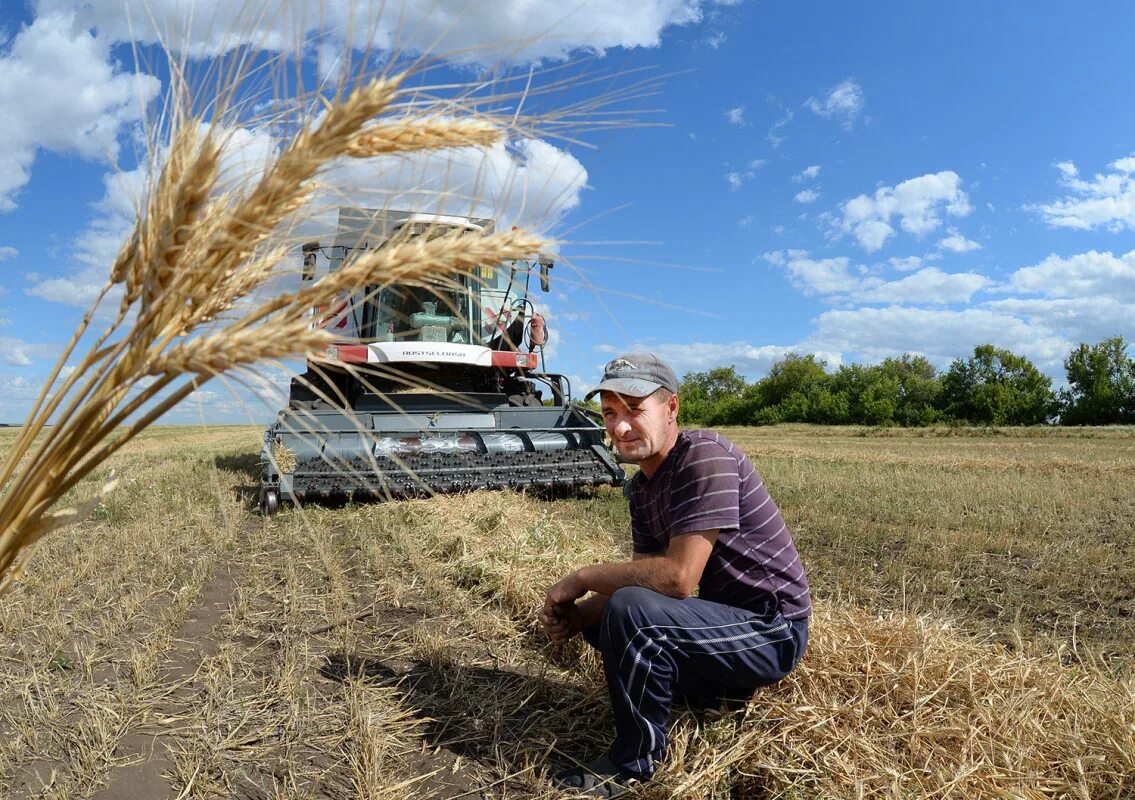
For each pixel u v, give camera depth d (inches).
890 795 95.3
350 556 242.4
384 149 48.3
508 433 395.5
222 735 120.5
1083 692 115.0
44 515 49.1
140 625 171.3
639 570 110.1
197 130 49.6
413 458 347.6
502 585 194.9
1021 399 2316.7
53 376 48.9
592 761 116.3
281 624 176.2
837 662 126.1
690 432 113.6
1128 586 220.4
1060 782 97.9
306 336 44.8
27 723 120.3
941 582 222.1
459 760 116.0
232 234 46.4
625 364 111.1
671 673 106.1
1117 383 2265.0
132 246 49.5
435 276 51.2
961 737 106.1
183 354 44.6
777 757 107.1
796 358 2866.6
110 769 109.2
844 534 292.5
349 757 115.0
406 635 170.7
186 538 257.1
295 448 334.0
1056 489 425.7
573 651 155.6
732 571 110.7
